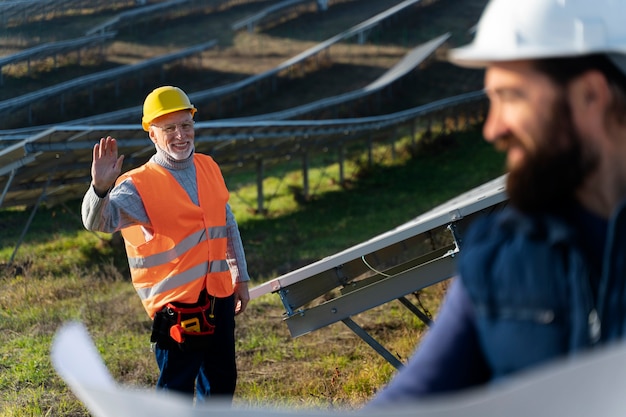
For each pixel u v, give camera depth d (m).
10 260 14.51
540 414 0.95
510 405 0.94
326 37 54.62
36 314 10.21
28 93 41.31
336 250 17.20
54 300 11.24
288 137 22.30
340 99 35.75
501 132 1.31
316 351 8.51
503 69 1.29
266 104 43.81
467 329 1.33
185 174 5.04
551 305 1.24
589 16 1.25
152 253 4.95
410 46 53.38
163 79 44.91
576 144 1.26
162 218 4.90
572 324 1.22
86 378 1.07
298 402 6.78
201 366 5.18
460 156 32.38
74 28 51.47
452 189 26.50
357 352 8.37
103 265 14.19
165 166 5.03
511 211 1.31
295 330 5.76
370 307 5.68
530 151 1.27
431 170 29.89
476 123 38.00
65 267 14.51
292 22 56.75
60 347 1.12
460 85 46.97
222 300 5.08
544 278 1.25
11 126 36.66
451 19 57.84
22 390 7.38
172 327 4.92
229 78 46.81
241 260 5.34
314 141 25.02
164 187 4.95
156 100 5.02
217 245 5.04
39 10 51.44
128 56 48.47
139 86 43.25
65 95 39.97
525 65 1.27
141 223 4.90
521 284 1.26
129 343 8.87
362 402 6.69
